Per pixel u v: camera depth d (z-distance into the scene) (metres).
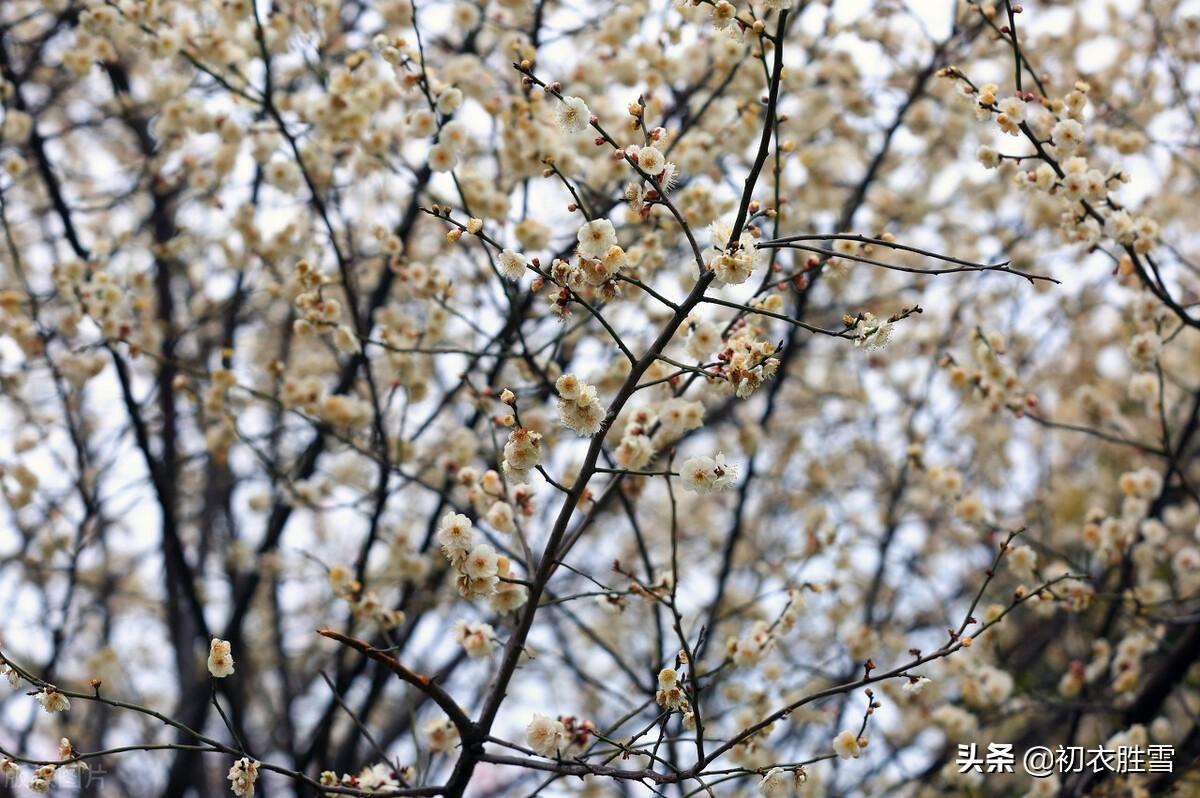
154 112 6.51
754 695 4.94
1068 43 7.11
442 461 5.36
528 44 5.64
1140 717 5.46
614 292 3.15
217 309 6.59
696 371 3.13
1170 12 6.89
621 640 7.89
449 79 5.60
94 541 7.05
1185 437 5.63
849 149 7.38
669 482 3.54
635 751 3.36
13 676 3.16
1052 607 5.21
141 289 6.11
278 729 7.68
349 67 5.35
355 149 5.84
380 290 6.18
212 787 7.71
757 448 6.47
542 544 6.81
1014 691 6.23
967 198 7.72
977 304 7.80
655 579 4.36
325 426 5.15
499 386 5.84
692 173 5.41
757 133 5.68
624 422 4.87
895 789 6.59
